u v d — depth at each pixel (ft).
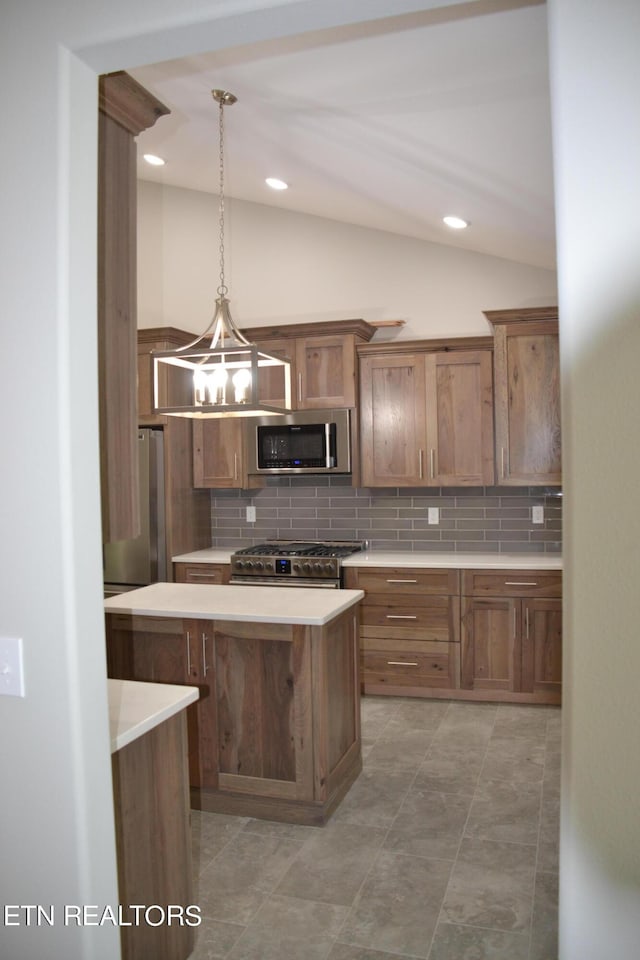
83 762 4.99
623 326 3.93
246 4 4.47
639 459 3.91
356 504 17.57
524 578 14.73
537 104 8.30
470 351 15.72
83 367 5.02
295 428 16.58
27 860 5.11
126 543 16.69
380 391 16.28
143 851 6.55
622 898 4.07
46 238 4.85
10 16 4.92
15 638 5.01
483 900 8.24
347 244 17.58
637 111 3.91
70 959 5.04
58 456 4.86
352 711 11.32
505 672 14.94
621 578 3.97
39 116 4.86
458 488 16.84
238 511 18.52
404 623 15.37
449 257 16.84
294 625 9.93
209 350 9.82
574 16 3.99
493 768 11.79
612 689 4.01
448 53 7.74
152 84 10.87
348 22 4.63
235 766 10.37
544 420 15.20
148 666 10.75
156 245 18.93
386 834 9.77
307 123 11.05
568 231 4.00
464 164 10.80
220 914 8.06
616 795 4.04
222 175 16.11
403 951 7.40
